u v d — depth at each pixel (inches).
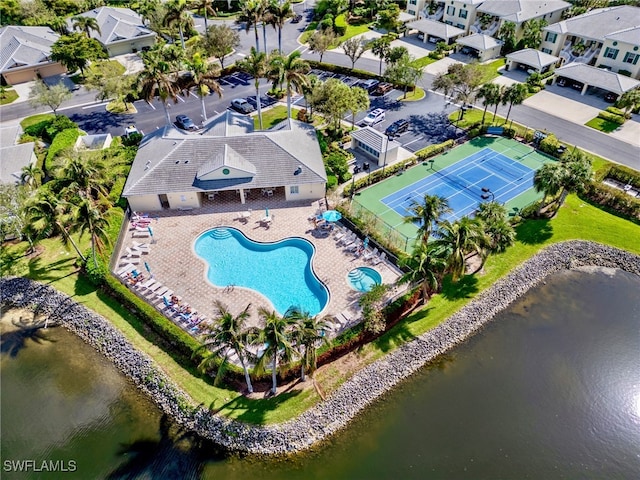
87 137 2746.1
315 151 2456.9
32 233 1911.9
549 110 3080.7
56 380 1643.7
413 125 2972.4
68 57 3324.3
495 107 3056.1
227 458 1395.2
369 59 3868.1
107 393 1590.8
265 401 1499.8
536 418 1489.9
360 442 1423.5
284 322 1320.1
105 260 1945.1
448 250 1670.8
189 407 1497.3
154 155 2332.7
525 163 2615.7
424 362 1644.9
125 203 2250.2
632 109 3016.7
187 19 3533.5
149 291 1854.1
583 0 4200.3
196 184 2218.3
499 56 3875.5
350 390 1534.2
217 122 2605.8
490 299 1857.8
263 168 2273.6
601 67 3481.8
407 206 2308.1
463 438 1433.3
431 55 3860.7
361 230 2069.4
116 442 1457.9
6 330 1831.9
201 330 1688.0
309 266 1964.8
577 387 1579.7
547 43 3762.3
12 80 3518.7
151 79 2524.6
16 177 2405.3
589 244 2092.8
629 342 1731.1
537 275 1972.2
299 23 4650.6
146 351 1673.2
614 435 1450.5
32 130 2891.2
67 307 1871.3
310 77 2888.8
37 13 4394.7
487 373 1619.1
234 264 1990.7
